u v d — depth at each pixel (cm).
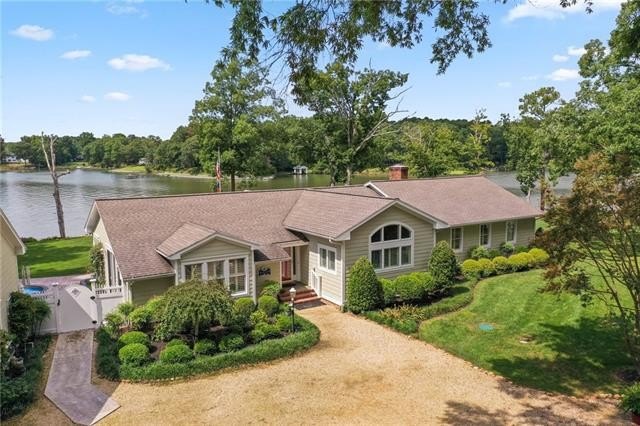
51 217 5331
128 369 1340
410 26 1144
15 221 5091
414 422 1102
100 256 2283
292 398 1228
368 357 1493
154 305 1636
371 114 4578
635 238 1260
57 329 1705
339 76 4309
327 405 1190
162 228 2036
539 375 1335
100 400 1216
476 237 2680
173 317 1436
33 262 3028
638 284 1243
